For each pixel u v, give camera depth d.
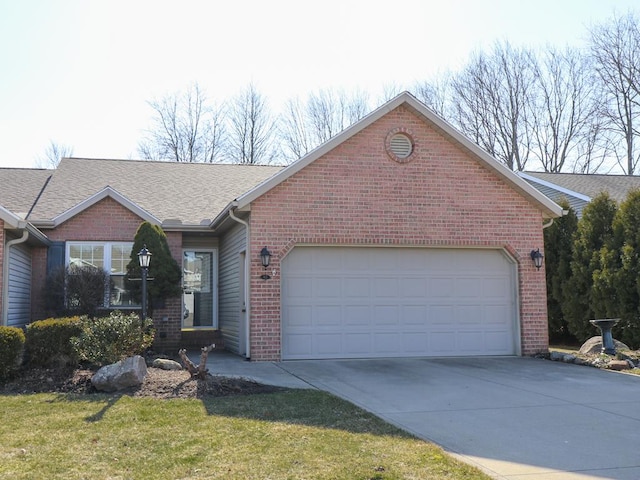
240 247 14.02
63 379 9.59
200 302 16.91
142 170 19.72
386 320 13.50
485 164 13.98
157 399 8.35
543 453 6.07
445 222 13.73
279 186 12.92
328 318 13.20
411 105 13.65
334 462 5.64
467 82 37.38
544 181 23.64
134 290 14.07
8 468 5.50
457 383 10.20
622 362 12.00
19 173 19.11
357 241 13.20
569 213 17.47
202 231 15.89
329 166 13.20
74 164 19.72
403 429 6.93
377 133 13.54
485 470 5.50
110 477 5.30
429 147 13.80
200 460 5.73
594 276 15.45
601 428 7.14
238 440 6.36
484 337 13.98
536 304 14.14
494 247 14.09
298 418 7.32
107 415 7.45
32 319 14.62
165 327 15.20
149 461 5.72
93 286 13.79
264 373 11.00
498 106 36.34
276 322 12.68
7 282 12.23
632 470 5.54
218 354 14.39
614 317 14.94
